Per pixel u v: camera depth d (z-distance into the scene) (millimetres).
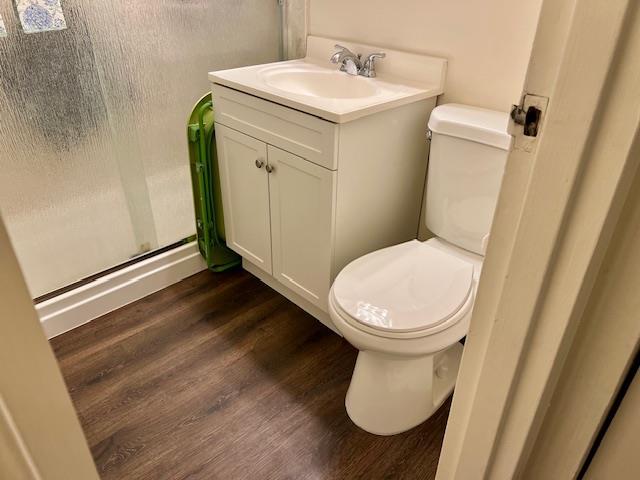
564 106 494
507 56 1463
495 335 667
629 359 575
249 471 1345
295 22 2033
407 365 1365
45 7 1451
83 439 582
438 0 1556
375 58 1731
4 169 1557
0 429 493
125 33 1656
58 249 1775
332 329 1848
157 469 1346
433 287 1350
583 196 517
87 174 1754
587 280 552
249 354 1738
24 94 1512
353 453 1396
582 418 648
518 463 729
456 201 1516
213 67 1953
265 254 1899
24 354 482
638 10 425
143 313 1925
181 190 2059
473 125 1387
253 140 1668
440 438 1441
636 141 469
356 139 1449
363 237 1688
